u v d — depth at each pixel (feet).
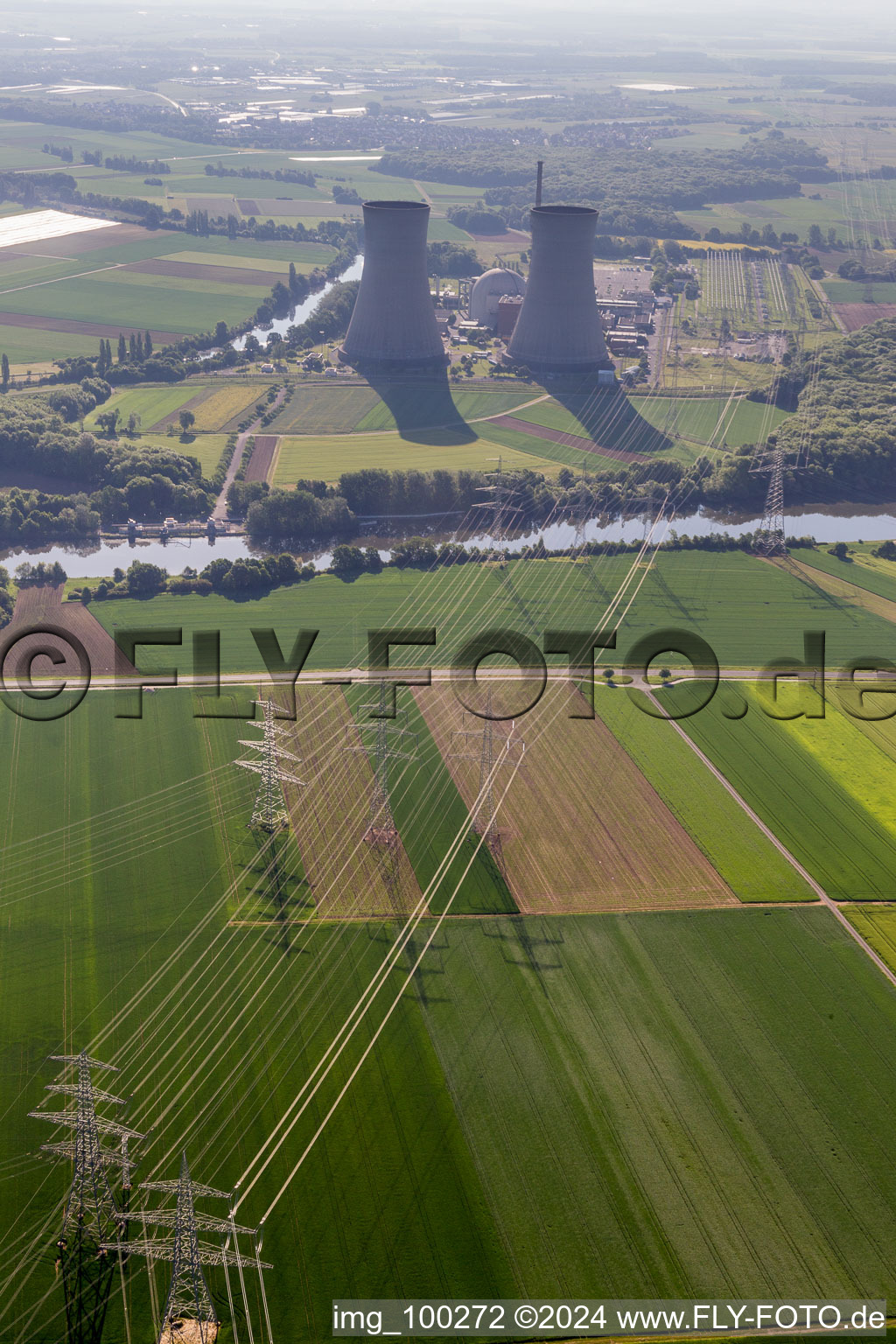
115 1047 458.91
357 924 524.11
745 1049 467.11
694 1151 426.10
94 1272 385.91
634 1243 395.75
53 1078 445.78
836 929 530.27
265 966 499.92
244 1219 398.42
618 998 489.26
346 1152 422.00
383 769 588.50
